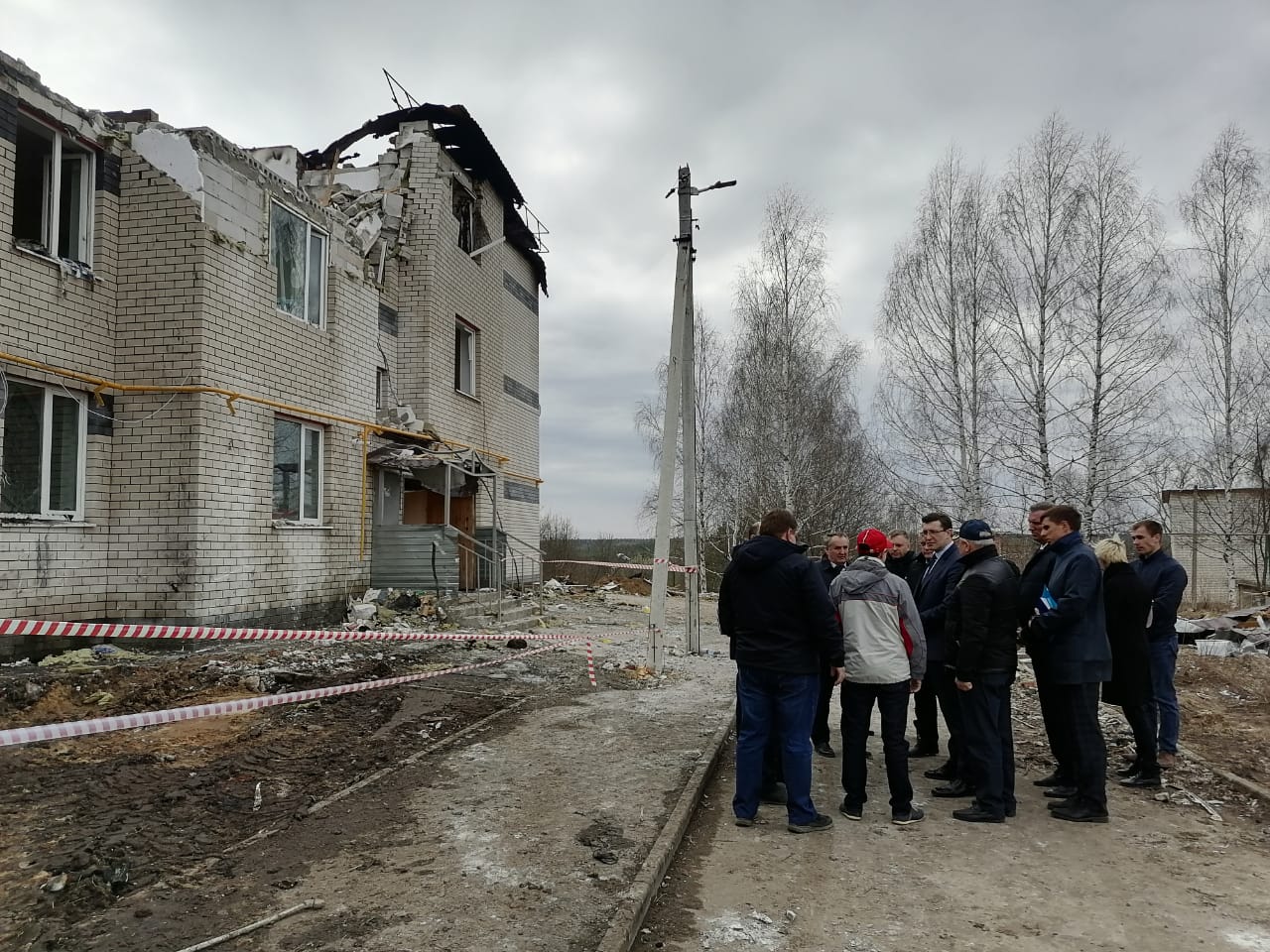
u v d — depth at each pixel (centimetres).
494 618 1325
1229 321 2091
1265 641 1348
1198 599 2605
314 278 1173
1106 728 773
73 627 500
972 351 2031
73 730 376
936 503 2052
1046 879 423
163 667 761
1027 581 573
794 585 489
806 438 2552
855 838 482
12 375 799
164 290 926
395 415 1393
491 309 1823
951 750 609
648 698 815
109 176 925
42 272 831
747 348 2602
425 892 374
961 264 2067
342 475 1208
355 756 576
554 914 355
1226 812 535
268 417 1040
